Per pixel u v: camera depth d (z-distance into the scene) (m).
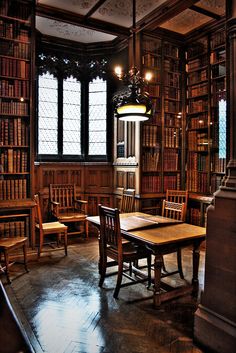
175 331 2.50
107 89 5.99
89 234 5.79
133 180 5.29
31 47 4.29
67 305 2.92
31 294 3.15
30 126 4.34
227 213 2.21
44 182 5.54
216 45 4.84
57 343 2.31
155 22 4.65
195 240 3.03
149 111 3.33
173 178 5.52
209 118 4.98
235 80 2.26
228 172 2.33
